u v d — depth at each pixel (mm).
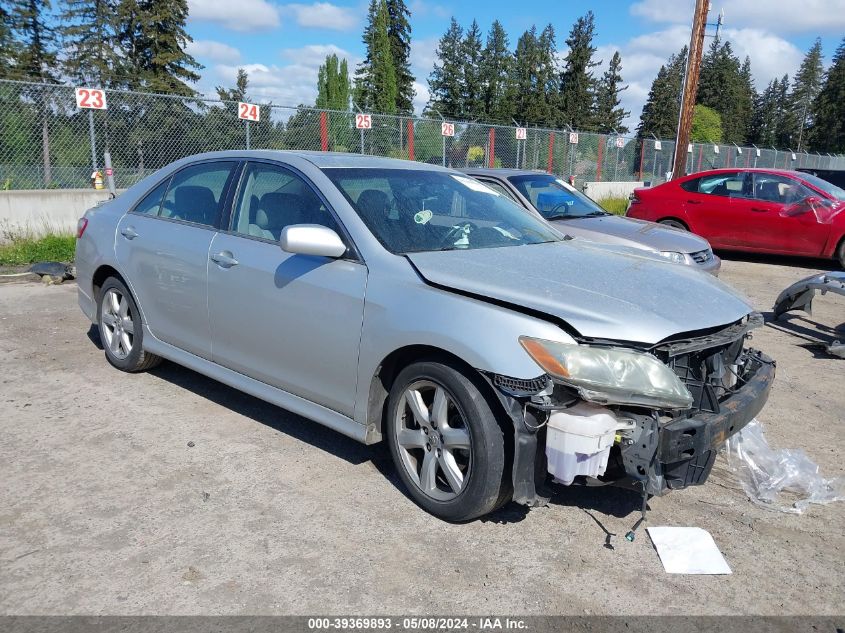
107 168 11812
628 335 2875
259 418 4445
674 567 2982
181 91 34500
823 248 11125
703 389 3088
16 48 32625
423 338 3137
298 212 3867
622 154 24422
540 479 3025
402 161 4527
